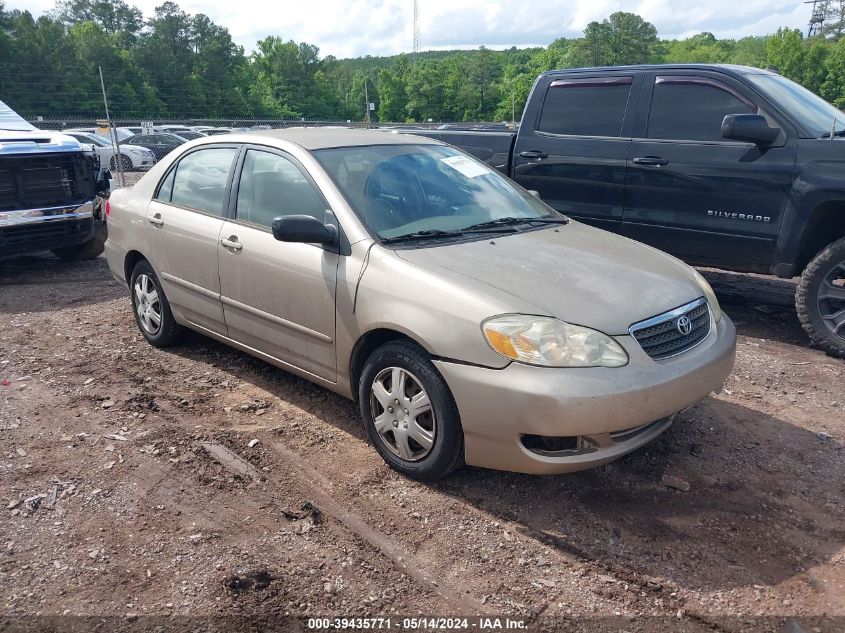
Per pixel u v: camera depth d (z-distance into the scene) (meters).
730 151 5.87
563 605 2.77
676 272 3.93
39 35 66.31
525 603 2.78
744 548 3.12
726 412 4.48
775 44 97.75
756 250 5.84
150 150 24.48
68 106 65.12
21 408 4.47
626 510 3.40
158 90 74.12
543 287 3.40
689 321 3.55
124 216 5.53
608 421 3.09
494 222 4.26
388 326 3.50
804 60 96.19
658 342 3.37
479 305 3.25
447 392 3.35
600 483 3.63
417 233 3.89
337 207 3.92
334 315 3.82
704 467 3.80
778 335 6.03
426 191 4.28
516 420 3.12
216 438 4.09
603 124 6.64
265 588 2.85
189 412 4.43
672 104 6.27
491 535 3.20
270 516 3.33
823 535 3.22
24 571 2.94
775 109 5.73
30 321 6.34
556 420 3.05
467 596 2.82
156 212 5.16
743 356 5.48
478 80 100.56
